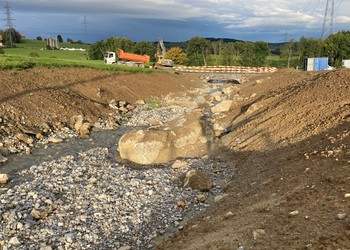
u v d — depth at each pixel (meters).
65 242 11.16
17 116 23.98
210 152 20.44
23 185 15.22
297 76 39.06
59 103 28.14
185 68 75.25
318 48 81.62
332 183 10.13
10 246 10.85
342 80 22.72
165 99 42.69
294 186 11.33
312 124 17.72
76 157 19.77
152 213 13.08
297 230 8.14
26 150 20.58
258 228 9.02
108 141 23.59
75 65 41.28
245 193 13.24
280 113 21.95
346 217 7.94
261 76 60.22
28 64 34.59
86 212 13.04
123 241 11.34
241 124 24.44
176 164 18.38
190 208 13.55
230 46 101.44
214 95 42.31
